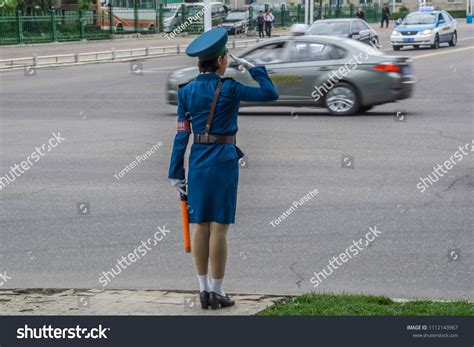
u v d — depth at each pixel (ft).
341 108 109.40
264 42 112.78
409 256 47.16
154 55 245.04
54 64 214.90
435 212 57.21
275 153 81.56
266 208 59.16
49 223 56.59
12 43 274.36
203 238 36.27
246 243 50.37
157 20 347.77
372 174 70.69
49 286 43.09
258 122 104.27
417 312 35.14
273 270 45.06
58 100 136.15
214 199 35.63
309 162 76.54
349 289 41.55
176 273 45.27
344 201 60.95
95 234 53.57
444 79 155.53
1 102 134.51
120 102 131.64
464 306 36.14
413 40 244.63
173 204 61.57
